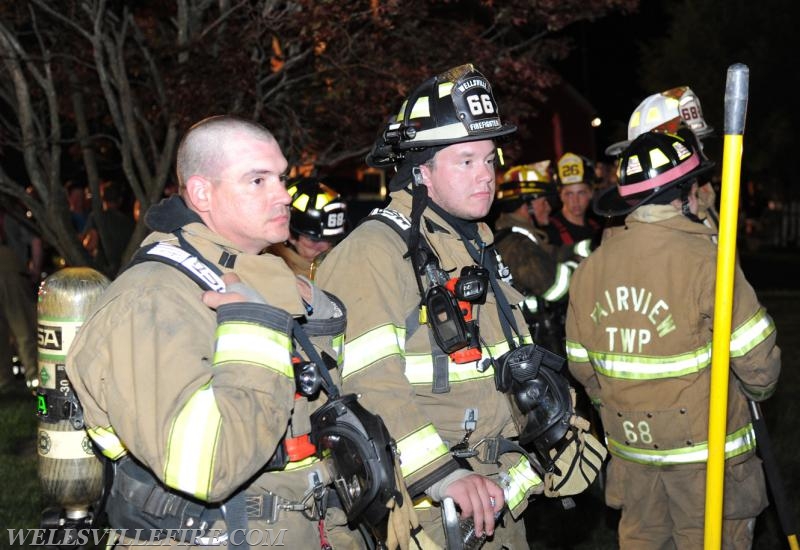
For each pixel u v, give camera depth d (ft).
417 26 31.27
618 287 13.50
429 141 11.41
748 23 111.34
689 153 13.57
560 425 11.46
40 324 11.10
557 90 79.10
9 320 34.58
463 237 11.70
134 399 8.45
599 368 13.80
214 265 9.13
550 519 21.07
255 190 9.18
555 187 25.07
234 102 29.35
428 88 11.60
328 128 33.19
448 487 10.16
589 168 26.71
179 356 8.47
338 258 11.12
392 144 11.60
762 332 12.86
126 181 43.70
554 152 77.05
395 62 29.66
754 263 101.14
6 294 34.37
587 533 20.34
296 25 28.43
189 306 8.80
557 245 25.66
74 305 10.93
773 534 19.93
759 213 134.82
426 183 11.64
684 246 13.11
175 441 8.22
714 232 13.55
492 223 25.43
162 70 31.04
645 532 13.76
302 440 9.41
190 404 8.30
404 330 10.94
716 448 10.97
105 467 9.34
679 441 13.16
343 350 10.66
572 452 11.82
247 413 8.26
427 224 11.48
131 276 8.92
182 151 9.33
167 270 8.94
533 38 31.89
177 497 9.05
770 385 13.19
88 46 32.45
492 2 30.55
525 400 11.33
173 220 9.26
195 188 9.23
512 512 11.69
